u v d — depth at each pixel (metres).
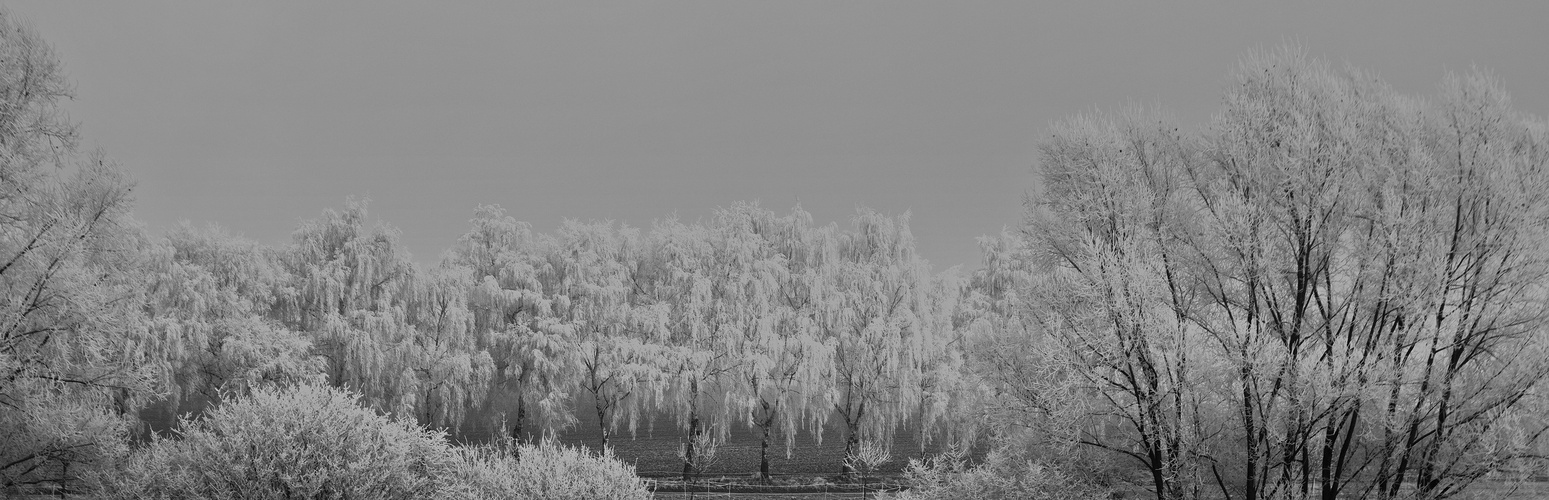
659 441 41.53
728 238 36.12
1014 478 13.79
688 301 35.12
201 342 30.69
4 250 15.61
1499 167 11.26
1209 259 12.52
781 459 38.38
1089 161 13.55
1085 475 13.25
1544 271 10.88
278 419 16.61
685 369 33.91
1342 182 11.89
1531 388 10.87
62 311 16.02
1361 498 12.00
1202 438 12.23
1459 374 11.28
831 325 35.72
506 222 36.72
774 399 34.38
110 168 17.25
